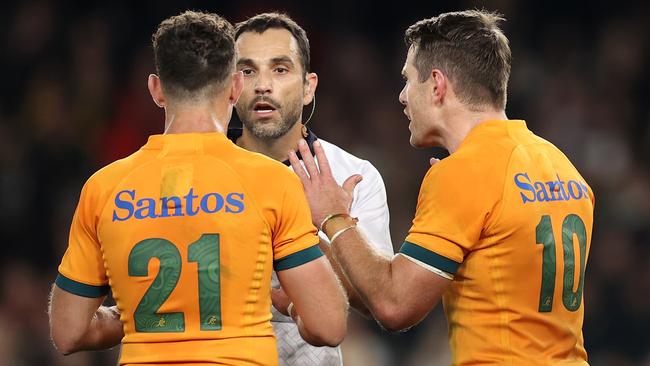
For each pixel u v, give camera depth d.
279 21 14.87
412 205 35.59
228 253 11.81
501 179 12.89
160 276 11.80
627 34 42.06
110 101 39.16
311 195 13.61
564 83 40.12
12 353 30.88
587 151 38.53
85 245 12.30
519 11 41.94
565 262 13.07
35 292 33.22
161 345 11.80
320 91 40.31
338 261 13.44
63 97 39.22
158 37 12.43
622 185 37.28
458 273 13.12
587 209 13.59
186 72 12.25
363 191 15.12
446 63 13.53
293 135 15.05
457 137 13.54
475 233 12.80
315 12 42.00
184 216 11.87
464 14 13.67
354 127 39.38
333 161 15.25
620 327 32.59
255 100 14.62
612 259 34.06
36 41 40.47
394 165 37.25
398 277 13.02
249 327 11.91
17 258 34.16
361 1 42.66
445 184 12.95
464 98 13.51
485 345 12.95
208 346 11.73
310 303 12.14
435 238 12.84
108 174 12.28
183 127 12.33
